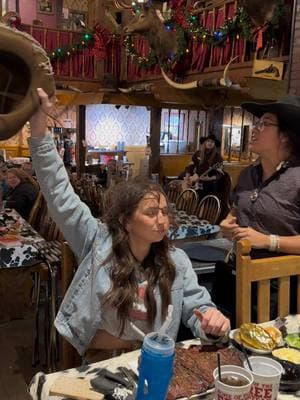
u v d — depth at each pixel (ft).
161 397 3.08
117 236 4.55
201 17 17.34
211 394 3.61
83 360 4.94
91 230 4.78
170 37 18.06
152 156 22.95
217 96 17.51
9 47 3.87
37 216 13.16
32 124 4.48
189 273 4.98
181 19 17.71
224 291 6.17
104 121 32.19
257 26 13.66
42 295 11.07
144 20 18.51
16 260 9.03
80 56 23.56
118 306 4.39
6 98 4.04
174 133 29.76
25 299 10.71
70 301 4.65
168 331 4.63
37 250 9.19
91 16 24.85
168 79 16.97
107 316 4.49
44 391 3.64
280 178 5.49
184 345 4.44
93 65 23.91
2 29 3.84
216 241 9.32
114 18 23.50
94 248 4.66
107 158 29.86
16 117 3.99
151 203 4.42
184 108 20.74
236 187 6.20
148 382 3.04
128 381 3.65
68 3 33.35
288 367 3.84
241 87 14.14
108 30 23.56
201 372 3.80
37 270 9.34
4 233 10.16
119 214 4.54
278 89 12.73
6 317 10.55
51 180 4.65
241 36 15.15
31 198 14.29
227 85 13.84
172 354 3.06
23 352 9.27
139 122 33.81
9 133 4.02
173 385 3.62
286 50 13.33
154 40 18.61
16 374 8.46
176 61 18.20
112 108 32.24
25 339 9.81
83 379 3.73
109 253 4.56
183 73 18.51
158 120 22.61
